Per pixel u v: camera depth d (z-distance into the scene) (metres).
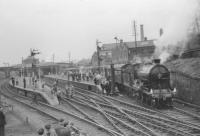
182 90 28.67
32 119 22.67
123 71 36.84
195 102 26.27
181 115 22.56
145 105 28.44
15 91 47.75
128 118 21.83
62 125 12.12
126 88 36.44
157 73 26.81
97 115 24.77
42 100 33.75
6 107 27.44
